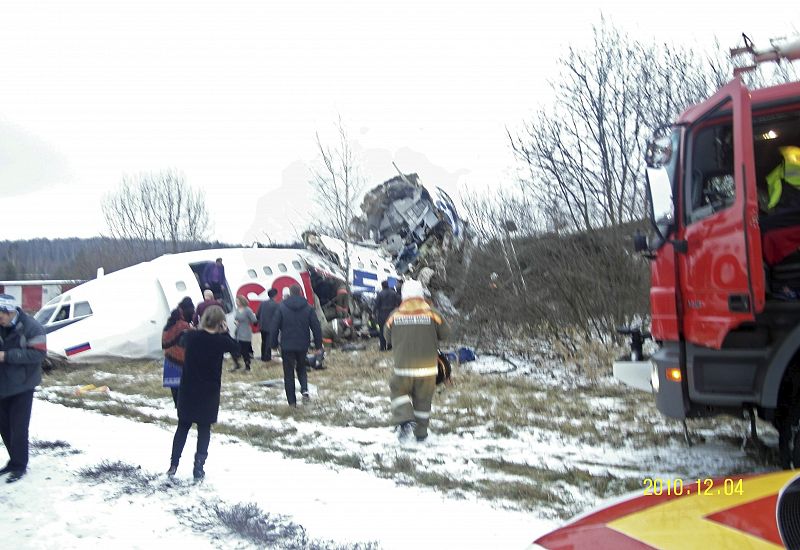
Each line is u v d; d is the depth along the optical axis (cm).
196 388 596
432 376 740
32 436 785
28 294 3781
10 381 598
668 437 708
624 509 286
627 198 1338
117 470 617
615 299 1163
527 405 908
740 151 464
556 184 1447
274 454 689
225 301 1755
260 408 966
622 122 1445
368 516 496
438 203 2041
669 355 550
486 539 450
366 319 2027
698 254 515
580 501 523
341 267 2062
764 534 233
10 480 589
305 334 984
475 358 1355
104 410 977
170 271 1723
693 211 538
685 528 249
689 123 544
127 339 1611
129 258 4575
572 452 674
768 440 655
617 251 1181
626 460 635
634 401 919
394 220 2172
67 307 1628
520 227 1423
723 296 484
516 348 1363
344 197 2247
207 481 589
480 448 702
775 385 481
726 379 502
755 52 670
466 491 554
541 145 1482
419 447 712
